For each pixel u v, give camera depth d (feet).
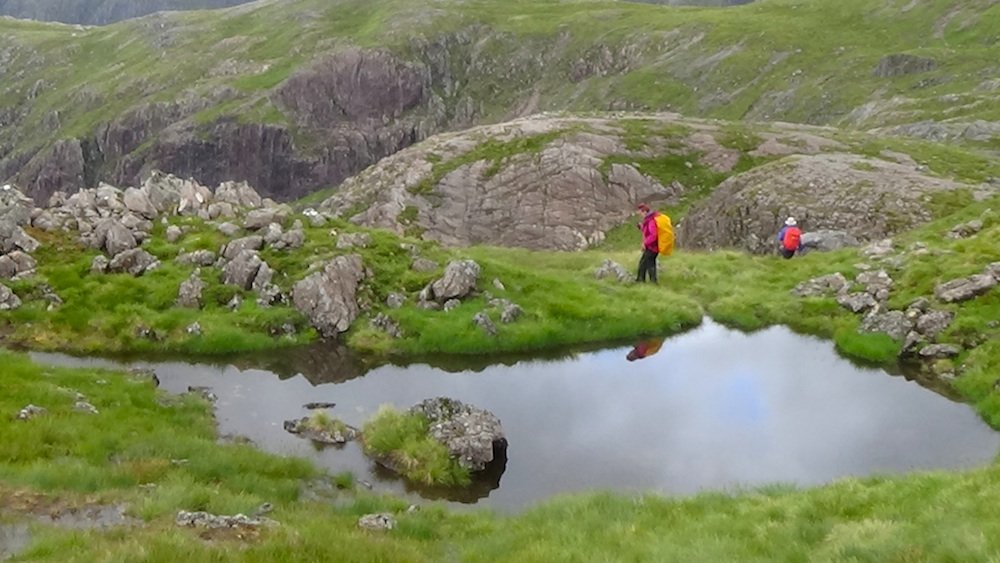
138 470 56.65
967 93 422.00
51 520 46.24
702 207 227.81
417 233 298.35
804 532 43.73
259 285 100.32
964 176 233.14
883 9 653.30
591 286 114.21
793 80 569.23
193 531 44.04
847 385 82.79
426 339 94.17
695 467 64.64
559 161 309.42
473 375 87.35
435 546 49.90
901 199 177.17
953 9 603.67
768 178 211.20
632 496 56.08
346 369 88.17
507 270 111.96
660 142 320.70
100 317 92.63
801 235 146.82
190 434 67.41
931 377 84.38
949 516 40.63
